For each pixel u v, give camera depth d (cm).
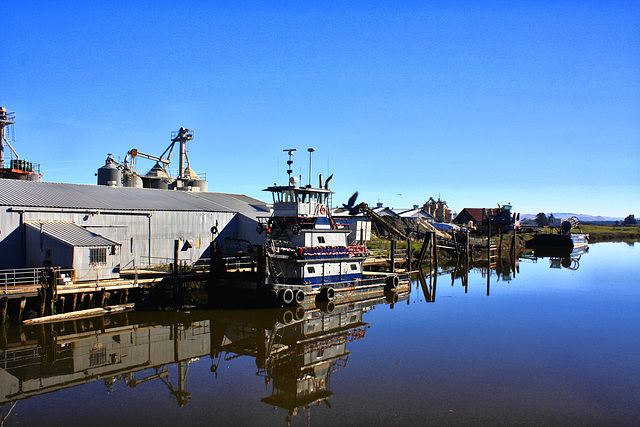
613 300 3938
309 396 1833
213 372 2123
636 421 1631
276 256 3419
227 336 2725
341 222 4484
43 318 2755
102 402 1781
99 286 3020
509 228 10456
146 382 1992
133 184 5628
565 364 2236
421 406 1745
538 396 1847
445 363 2245
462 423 1606
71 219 3619
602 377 2059
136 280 3203
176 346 2505
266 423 1602
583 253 9388
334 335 2767
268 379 2041
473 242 8106
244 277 3466
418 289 4612
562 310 3509
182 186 6062
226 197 5700
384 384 1975
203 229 4562
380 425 1590
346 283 3834
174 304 3359
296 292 3381
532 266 6856
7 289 2770
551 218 11162
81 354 2325
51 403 1766
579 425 1597
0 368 2120
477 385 1962
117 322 2930
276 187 3691
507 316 3291
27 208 3375
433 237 6475
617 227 19962
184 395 1850
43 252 3256
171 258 4266
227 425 1589
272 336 2739
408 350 2461
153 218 4128
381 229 8200
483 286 4809
